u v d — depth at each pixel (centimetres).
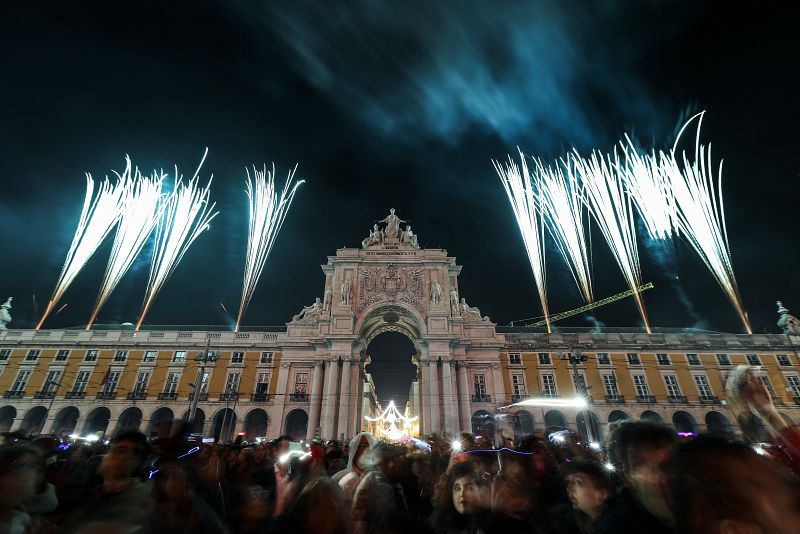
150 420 4353
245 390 4559
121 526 232
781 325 4972
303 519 282
